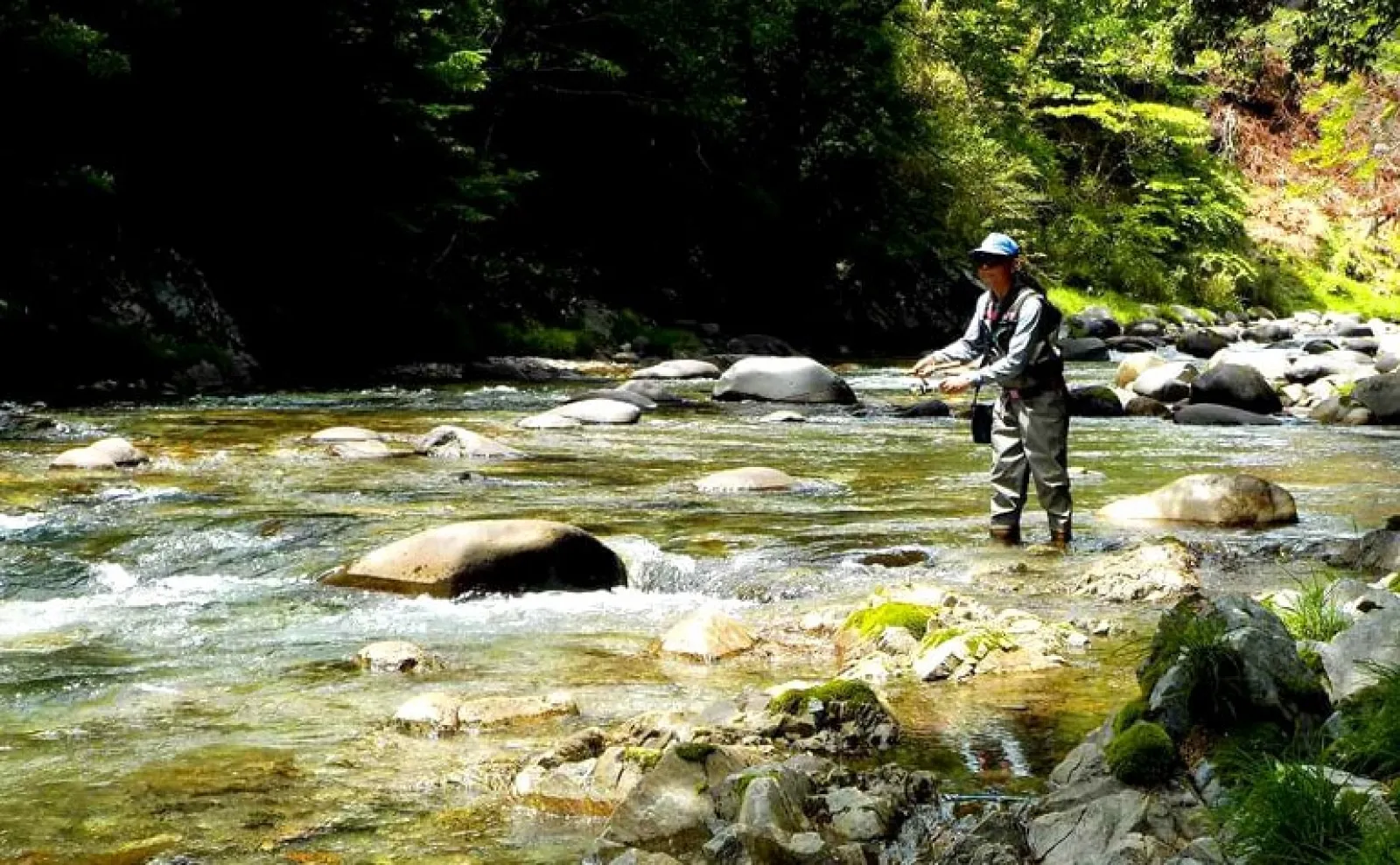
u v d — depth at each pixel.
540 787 3.62
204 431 12.03
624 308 25.88
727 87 28.41
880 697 4.45
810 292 30.72
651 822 3.27
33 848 3.26
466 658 5.12
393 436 11.32
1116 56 40.44
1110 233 38.84
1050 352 7.08
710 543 7.16
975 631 5.00
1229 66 20.33
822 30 30.33
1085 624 5.41
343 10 19.47
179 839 3.32
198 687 4.69
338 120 20.61
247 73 19.50
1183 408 14.13
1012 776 3.68
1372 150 29.31
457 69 20.84
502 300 23.66
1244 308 40.53
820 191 31.48
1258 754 3.27
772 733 3.93
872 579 6.43
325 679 4.80
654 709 4.38
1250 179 44.78
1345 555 6.57
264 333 19.27
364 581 6.38
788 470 10.12
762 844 3.07
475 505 8.30
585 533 6.51
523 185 26.33
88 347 16.06
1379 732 3.22
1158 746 3.32
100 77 15.99
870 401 16.16
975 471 10.09
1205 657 3.50
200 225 19.28
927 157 34.03
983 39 35.69
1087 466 10.55
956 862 3.08
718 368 20.84
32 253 16.17
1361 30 18.25
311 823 3.42
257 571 6.62
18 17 15.28
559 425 12.87
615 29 26.55
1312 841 2.84
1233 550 6.84
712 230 29.94
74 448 10.77
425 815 3.48
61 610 5.89
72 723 4.27
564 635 5.50
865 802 3.31
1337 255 43.31
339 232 21.14
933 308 32.28
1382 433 13.03
